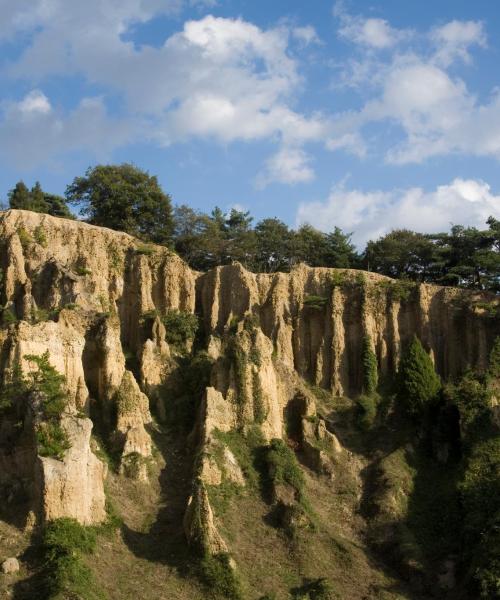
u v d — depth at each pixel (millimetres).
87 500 66500
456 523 74312
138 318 93750
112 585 61094
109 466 74312
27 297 86250
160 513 70875
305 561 67562
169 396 85688
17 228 95188
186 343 93250
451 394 86688
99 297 92062
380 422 87875
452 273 108188
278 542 69625
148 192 115562
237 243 116875
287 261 120750
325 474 80938
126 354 90312
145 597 60625
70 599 56625
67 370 79125
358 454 84188
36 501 64562
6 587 58188
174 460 78000
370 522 75312
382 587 66750
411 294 99062
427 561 71000
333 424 88438
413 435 85688
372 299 98375
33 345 76562
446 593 68000
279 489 74312
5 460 68938
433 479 80875
